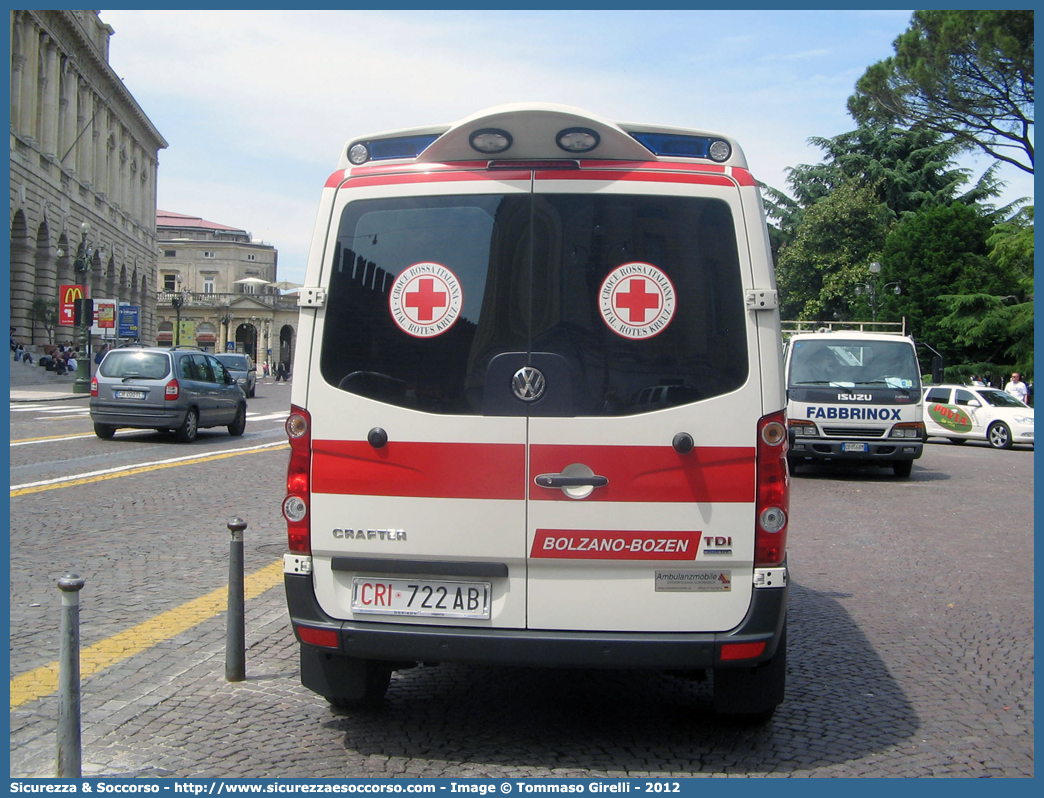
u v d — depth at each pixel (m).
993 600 7.59
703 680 5.45
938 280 49.22
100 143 67.00
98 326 43.16
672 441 4.10
